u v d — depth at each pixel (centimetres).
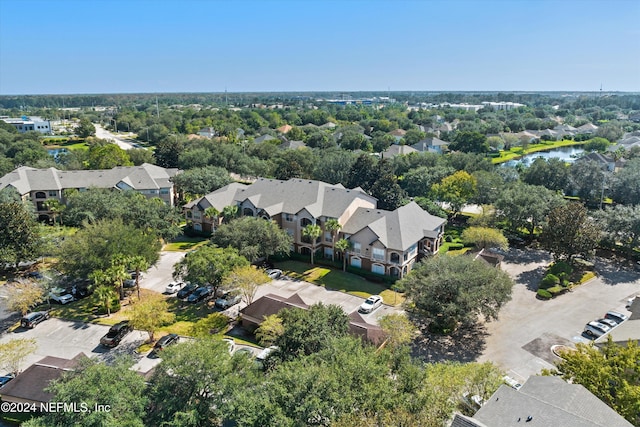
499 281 4822
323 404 2806
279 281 6312
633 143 17300
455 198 9012
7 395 3569
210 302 5622
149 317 4459
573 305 5594
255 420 2836
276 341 3875
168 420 2977
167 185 9325
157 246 6297
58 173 9050
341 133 19825
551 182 10544
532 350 4619
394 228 6531
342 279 6391
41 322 5066
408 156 12131
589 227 6412
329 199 7269
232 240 6253
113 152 11575
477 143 15888
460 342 4788
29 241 6038
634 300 4841
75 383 2980
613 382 3362
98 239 5534
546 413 2627
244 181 12006
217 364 3159
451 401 3152
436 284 4778
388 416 2711
